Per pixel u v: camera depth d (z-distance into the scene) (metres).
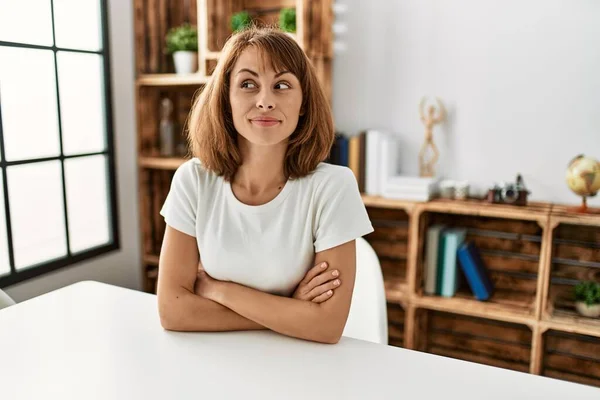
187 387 0.95
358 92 2.53
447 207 2.15
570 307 2.16
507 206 2.14
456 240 2.25
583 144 2.16
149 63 2.75
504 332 2.43
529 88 2.21
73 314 1.27
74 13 2.39
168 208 1.24
